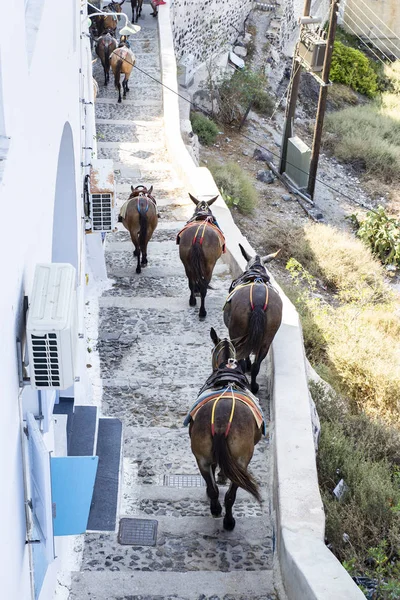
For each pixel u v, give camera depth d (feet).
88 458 15.43
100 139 59.62
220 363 23.68
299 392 27.58
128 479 25.70
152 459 26.73
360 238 64.34
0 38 10.62
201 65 87.61
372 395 38.93
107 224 33.88
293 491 22.39
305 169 71.56
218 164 71.61
